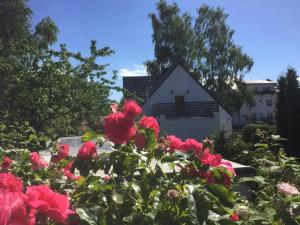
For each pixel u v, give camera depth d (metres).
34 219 1.51
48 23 26.36
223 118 35.53
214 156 2.31
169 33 44.00
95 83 13.00
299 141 22.64
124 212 1.96
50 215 1.56
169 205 2.00
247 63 45.28
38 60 12.52
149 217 1.88
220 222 1.95
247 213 2.21
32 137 4.25
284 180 3.03
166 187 2.08
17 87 12.22
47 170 3.05
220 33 45.44
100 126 2.53
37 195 1.59
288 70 24.75
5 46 13.33
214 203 2.06
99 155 2.39
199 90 35.84
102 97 12.87
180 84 35.88
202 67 45.16
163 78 35.84
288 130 23.34
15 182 1.84
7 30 26.50
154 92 35.84
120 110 2.56
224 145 11.70
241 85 45.69
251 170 4.29
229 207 2.04
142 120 2.48
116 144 2.35
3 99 12.22
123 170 2.26
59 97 12.40
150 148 2.32
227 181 2.31
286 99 24.16
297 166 3.07
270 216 2.17
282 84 24.66
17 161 3.13
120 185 2.04
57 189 2.72
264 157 3.50
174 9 44.28
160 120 34.47
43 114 12.40
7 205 1.38
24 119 11.81
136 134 2.33
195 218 1.86
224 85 45.28
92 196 2.10
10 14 26.58
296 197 2.38
